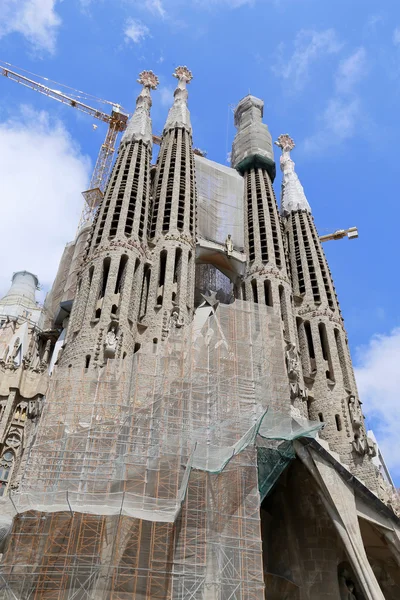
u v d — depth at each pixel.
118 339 49.25
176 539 34.50
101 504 33.09
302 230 78.44
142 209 64.75
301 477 46.44
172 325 53.31
